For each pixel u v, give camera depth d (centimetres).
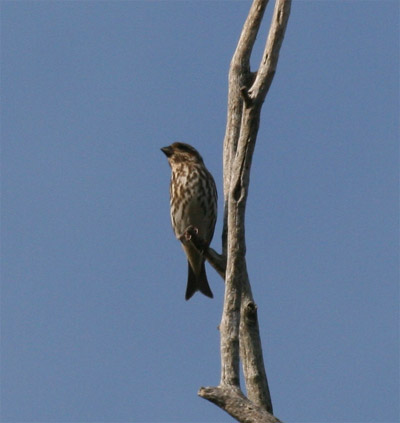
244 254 1197
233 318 1191
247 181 1188
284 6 1152
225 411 1129
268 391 1268
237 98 1422
